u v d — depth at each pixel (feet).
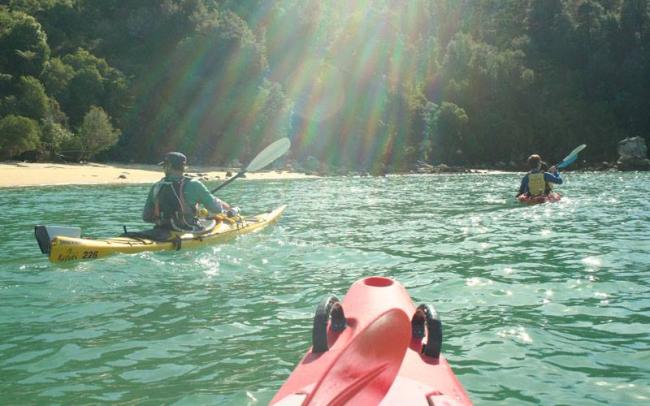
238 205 47.19
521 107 218.38
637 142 173.17
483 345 12.10
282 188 74.59
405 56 223.10
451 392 6.82
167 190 23.11
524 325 13.38
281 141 30.01
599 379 10.34
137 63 194.70
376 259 21.66
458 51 225.56
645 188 66.69
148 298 15.94
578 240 25.72
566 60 246.47
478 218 34.94
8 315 14.25
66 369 10.75
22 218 36.81
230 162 154.92
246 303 15.47
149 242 22.16
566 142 207.21
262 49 180.04
